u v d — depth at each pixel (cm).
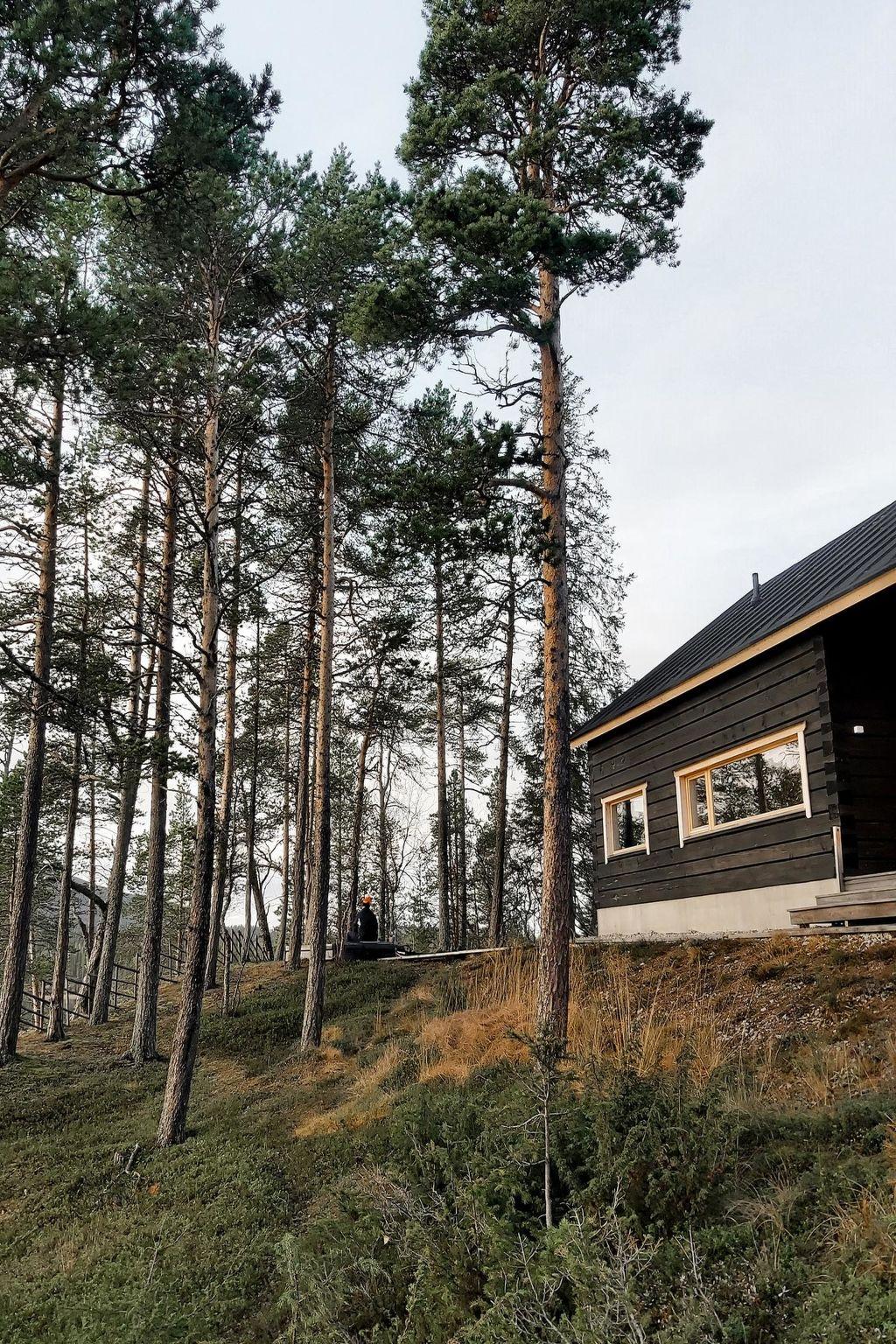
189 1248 847
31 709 1773
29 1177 1193
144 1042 1811
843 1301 386
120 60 1000
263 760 3525
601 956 1448
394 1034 1505
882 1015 830
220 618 1416
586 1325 404
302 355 1789
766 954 1134
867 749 1171
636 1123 581
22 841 1886
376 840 4378
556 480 1173
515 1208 566
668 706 1608
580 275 1156
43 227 1337
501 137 1220
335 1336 558
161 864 1923
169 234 1209
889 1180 488
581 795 2958
